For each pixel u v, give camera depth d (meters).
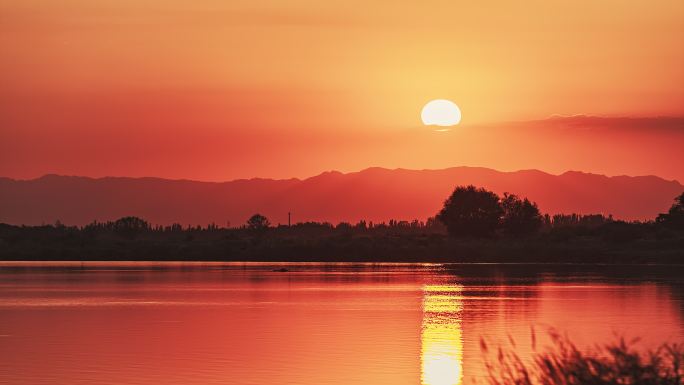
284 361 76.12
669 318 111.06
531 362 71.38
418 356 78.69
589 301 139.62
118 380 67.06
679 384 41.28
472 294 158.88
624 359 41.66
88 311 124.75
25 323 107.88
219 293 164.12
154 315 118.50
